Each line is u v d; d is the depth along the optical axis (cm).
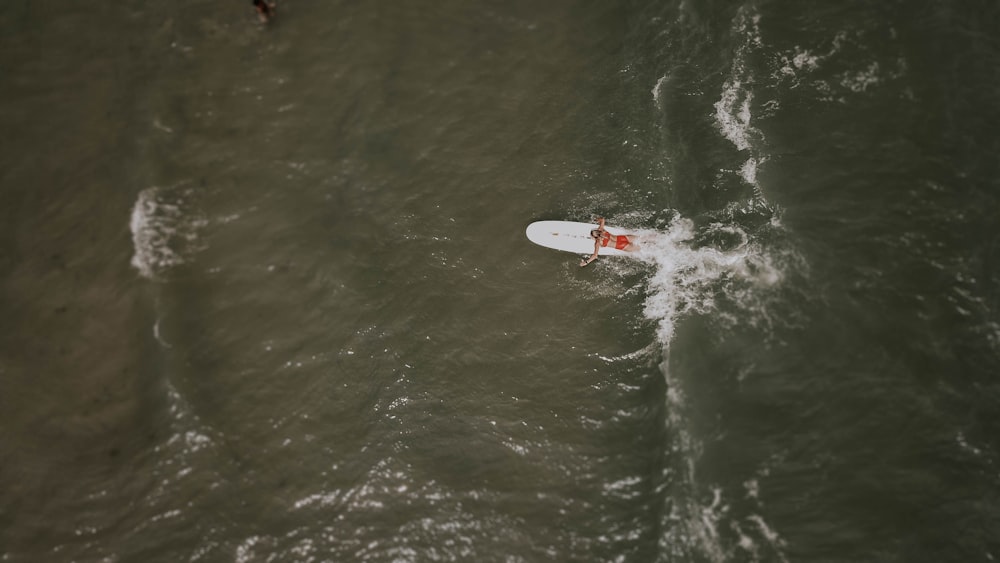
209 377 1147
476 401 1131
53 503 1068
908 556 977
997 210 1193
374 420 1119
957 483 1022
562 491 1051
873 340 1119
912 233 1185
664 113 1316
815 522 999
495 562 1005
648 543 998
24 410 1134
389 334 1187
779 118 1296
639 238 1219
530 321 1191
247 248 1252
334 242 1258
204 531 1038
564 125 1336
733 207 1234
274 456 1088
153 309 1200
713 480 1029
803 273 1173
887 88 1294
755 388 1095
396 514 1044
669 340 1144
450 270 1235
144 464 1086
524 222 1265
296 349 1171
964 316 1127
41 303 1215
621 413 1103
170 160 1316
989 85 1284
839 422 1066
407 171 1316
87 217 1279
